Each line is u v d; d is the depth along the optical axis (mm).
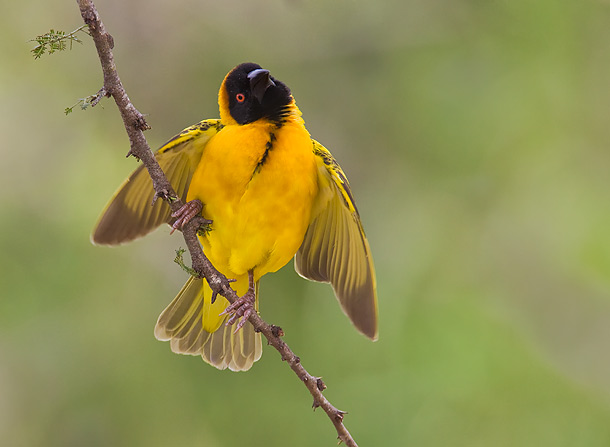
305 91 12984
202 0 13047
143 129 6395
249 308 6598
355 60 13023
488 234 12742
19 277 11211
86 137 12852
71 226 11797
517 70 12820
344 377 11250
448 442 10930
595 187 12875
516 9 12703
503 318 12320
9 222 11641
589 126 12852
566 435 11484
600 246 12664
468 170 12883
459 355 11633
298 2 12789
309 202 7770
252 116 7633
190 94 12906
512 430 11211
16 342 11008
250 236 7574
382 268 12539
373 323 7801
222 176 7422
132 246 11852
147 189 7859
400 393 11188
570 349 12430
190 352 8516
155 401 11148
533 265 12758
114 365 11203
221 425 11086
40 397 11031
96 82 13219
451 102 12898
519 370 11641
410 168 12930
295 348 11289
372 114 12961
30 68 13172
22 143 12648
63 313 11203
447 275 12531
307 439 10984
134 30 12992
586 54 12805
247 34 13023
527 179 12859
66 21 13398
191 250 6652
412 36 12969
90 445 10969
